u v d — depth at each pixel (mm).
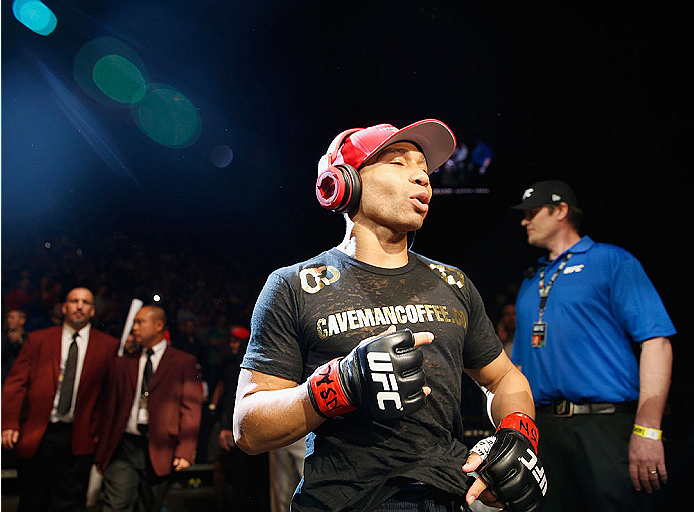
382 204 1399
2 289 9391
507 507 1290
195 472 6082
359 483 1250
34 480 4320
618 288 2512
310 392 1220
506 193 10992
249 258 13969
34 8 11578
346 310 1328
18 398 4383
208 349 7172
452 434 1394
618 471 2428
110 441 4176
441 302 1396
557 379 2553
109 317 7949
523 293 2805
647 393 2391
